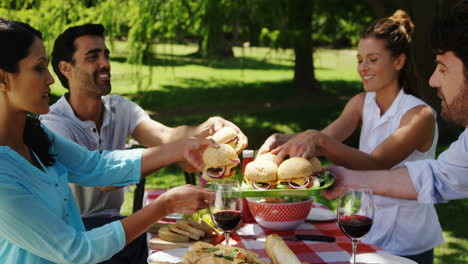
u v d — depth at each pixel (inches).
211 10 298.7
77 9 315.9
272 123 400.5
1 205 52.4
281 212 77.3
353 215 61.2
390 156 92.5
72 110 99.6
